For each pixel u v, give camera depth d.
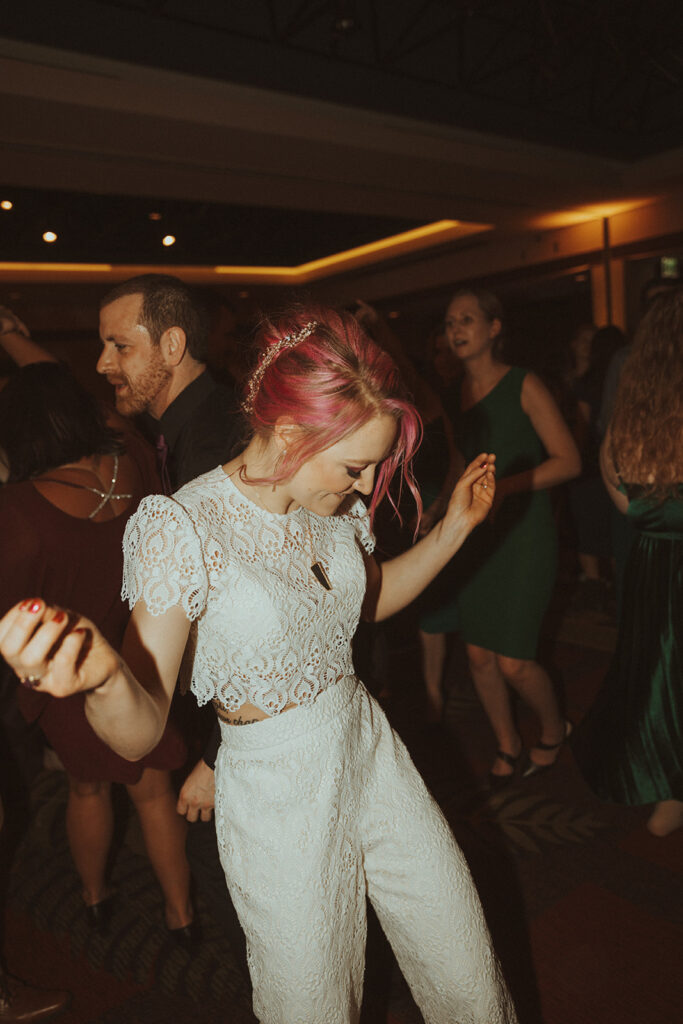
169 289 1.64
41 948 1.98
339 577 1.13
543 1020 1.65
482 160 6.54
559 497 4.77
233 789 1.12
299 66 5.14
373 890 1.21
